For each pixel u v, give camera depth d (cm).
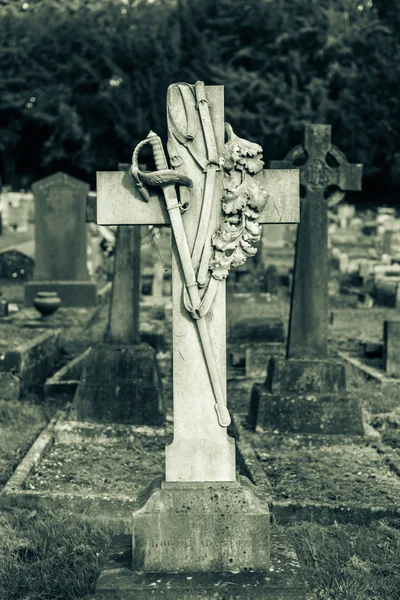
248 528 541
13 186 5200
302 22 4688
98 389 1042
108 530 717
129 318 1073
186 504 543
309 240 1009
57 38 4838
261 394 1002
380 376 1304
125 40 4803
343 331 1752
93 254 2477
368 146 4778
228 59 4803
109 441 991
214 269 561
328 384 1002
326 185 1007
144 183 564
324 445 963
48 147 4925
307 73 4716
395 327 1323
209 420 562
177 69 4731
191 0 4769
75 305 2078
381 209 4028
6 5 5050
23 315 1900
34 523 734
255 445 956
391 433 1013
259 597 517
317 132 1005
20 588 619
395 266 2230
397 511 747
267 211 572
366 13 4747
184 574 537
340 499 778
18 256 2477
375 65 4725
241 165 563
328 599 600
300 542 695
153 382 1043
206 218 560
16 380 1192
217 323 562
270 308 1991
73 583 619
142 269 2348
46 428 1012
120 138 4875
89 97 4834
